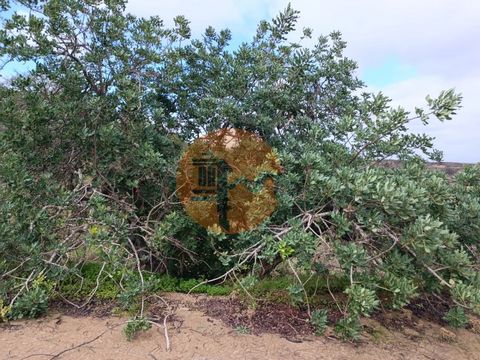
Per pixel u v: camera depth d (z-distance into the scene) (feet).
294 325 11.02
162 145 14.75
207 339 9.99
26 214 11.62
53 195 12.33
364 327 11.41
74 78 13.91
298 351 9.77
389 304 12.14
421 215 9.85
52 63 14.15
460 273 9.91
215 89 14.76
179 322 10.75
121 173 13.71
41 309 10.72
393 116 11.16
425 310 13.12
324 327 10.43
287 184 11.73
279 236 10.96
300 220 11.09
